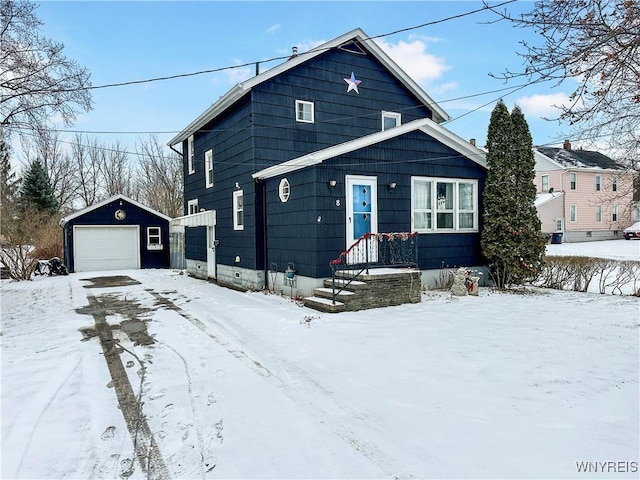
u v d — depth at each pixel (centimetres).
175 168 3512
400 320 727
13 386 476
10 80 1050
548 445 317
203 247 1591
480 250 1150
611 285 1055
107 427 379
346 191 934
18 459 328
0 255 1641
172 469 311
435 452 315
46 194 3397
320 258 902
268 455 323
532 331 645
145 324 776
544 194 3173
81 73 1131
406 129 994
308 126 1241
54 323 804
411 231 1023
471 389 429
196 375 500
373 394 427
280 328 695
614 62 400
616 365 488
